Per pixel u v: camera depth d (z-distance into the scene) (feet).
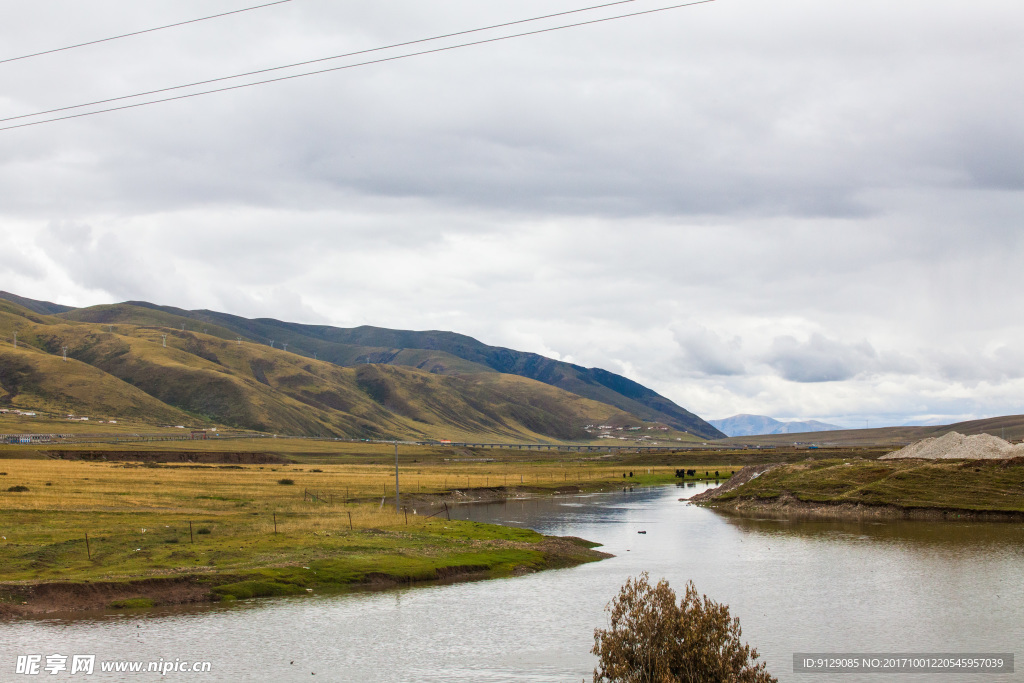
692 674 99.14
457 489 524.11
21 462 615.57
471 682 136.67
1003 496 369.50
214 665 144.25
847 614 183.52
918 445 489.67
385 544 254.88
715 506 453.58
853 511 387.14
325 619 176.04
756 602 195.72
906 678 139.03
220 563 215.92
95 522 271.49
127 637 159.43
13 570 199.21
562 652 153.69
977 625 173.37
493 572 231.71
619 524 363.35
